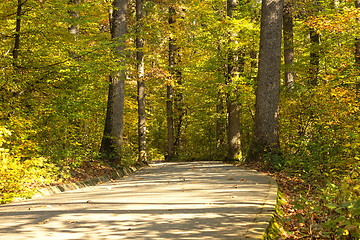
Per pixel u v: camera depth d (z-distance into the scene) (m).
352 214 4.91
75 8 14.59
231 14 26.86
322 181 11.30
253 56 30.31
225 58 26.22
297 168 13.28
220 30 25.27
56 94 14.09
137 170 20.69
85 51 14.20
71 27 19.52
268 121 16.45
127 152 19.73
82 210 6.82
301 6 24.02
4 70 13.09
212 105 33.38
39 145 12.92
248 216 5.63
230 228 4.94
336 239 5.61
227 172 14.17
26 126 12.38
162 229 5.05
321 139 13.13
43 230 5.23
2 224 5.82
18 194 9.66
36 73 14.02
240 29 24.72
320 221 6.51
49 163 12.55
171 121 38.81
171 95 38.44
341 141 12.52
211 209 6.34
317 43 22.91
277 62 16.62
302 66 22.56
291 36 25.41
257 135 16.59
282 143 16.84
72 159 14.23
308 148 13.20
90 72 13.77
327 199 6.39
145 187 10.48
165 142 49.81
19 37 14.55
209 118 36.84
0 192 9.65
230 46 24.75
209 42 26.36
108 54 14.48
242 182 10.42
